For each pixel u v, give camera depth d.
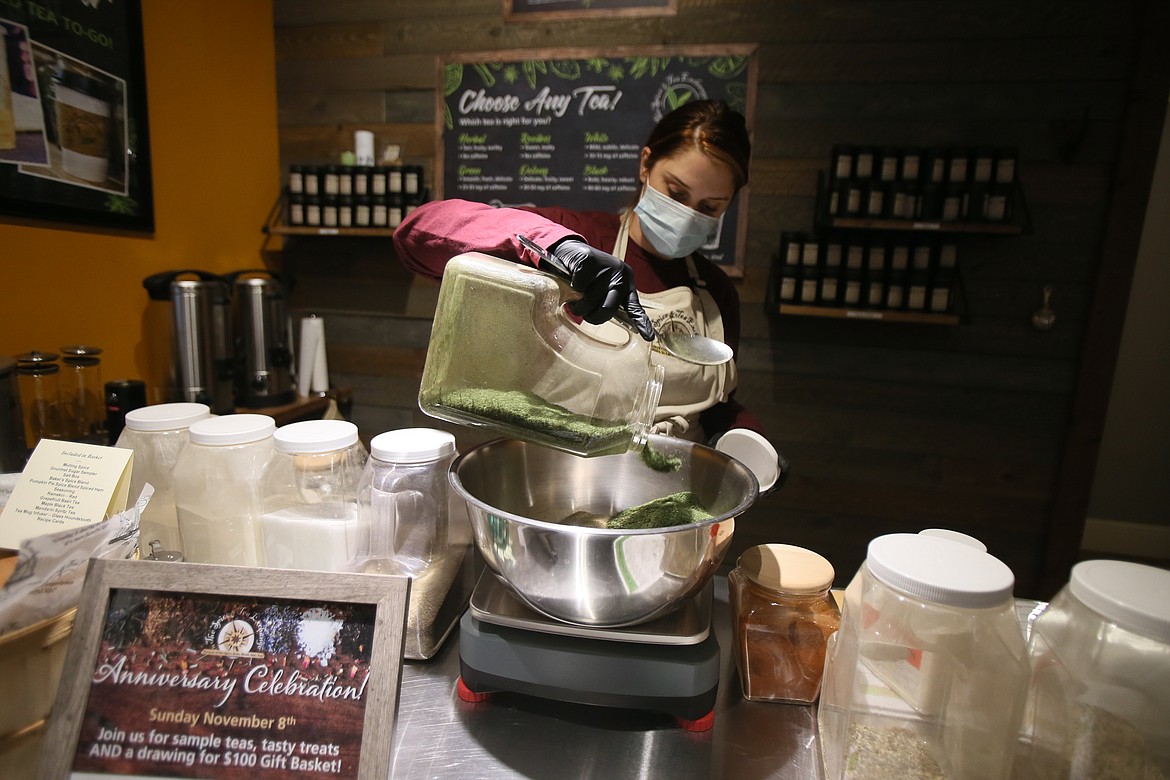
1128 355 3.16
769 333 2.43
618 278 0.75
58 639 0.61
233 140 2.42
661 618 0.74
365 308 2.77
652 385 0.78
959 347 2.31
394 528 0.82
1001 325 2.26
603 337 0.80
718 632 0.92
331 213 2.52
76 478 0.74
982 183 2.01
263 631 0.60
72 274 1.77
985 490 2.37
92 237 1.83
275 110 2.67
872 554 0.61
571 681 0.71
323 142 2.67
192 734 0.58
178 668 0.59
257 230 2.60
